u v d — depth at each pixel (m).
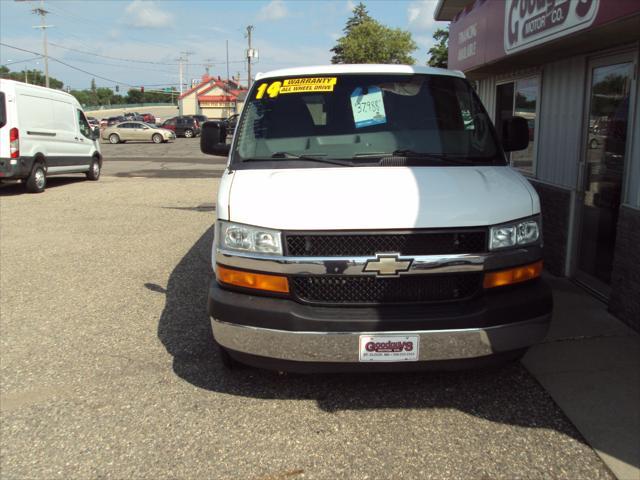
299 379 4.06
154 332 5.04
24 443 3.37
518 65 7.66
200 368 4.30
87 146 16.97
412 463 3.10
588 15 4.65
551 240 6.42
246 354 3.45
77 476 3.05
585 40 5.20
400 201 3.41
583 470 3.01
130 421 3.58
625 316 4.79
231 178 3.88
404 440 3.31
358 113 4.47
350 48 50.56
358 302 3.36
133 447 3.31
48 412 3.71
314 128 4.39
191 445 3.31
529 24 5.93
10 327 5.23
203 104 76.06
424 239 3.33
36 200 13.20
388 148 4.22
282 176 3.79
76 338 4.94
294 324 3.30
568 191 6.05
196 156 28.38
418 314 3.30
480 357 3.38
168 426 3.52
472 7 8.54
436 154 4.20
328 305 3.37
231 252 3.45
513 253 3.41
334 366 3.37
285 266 3.33
